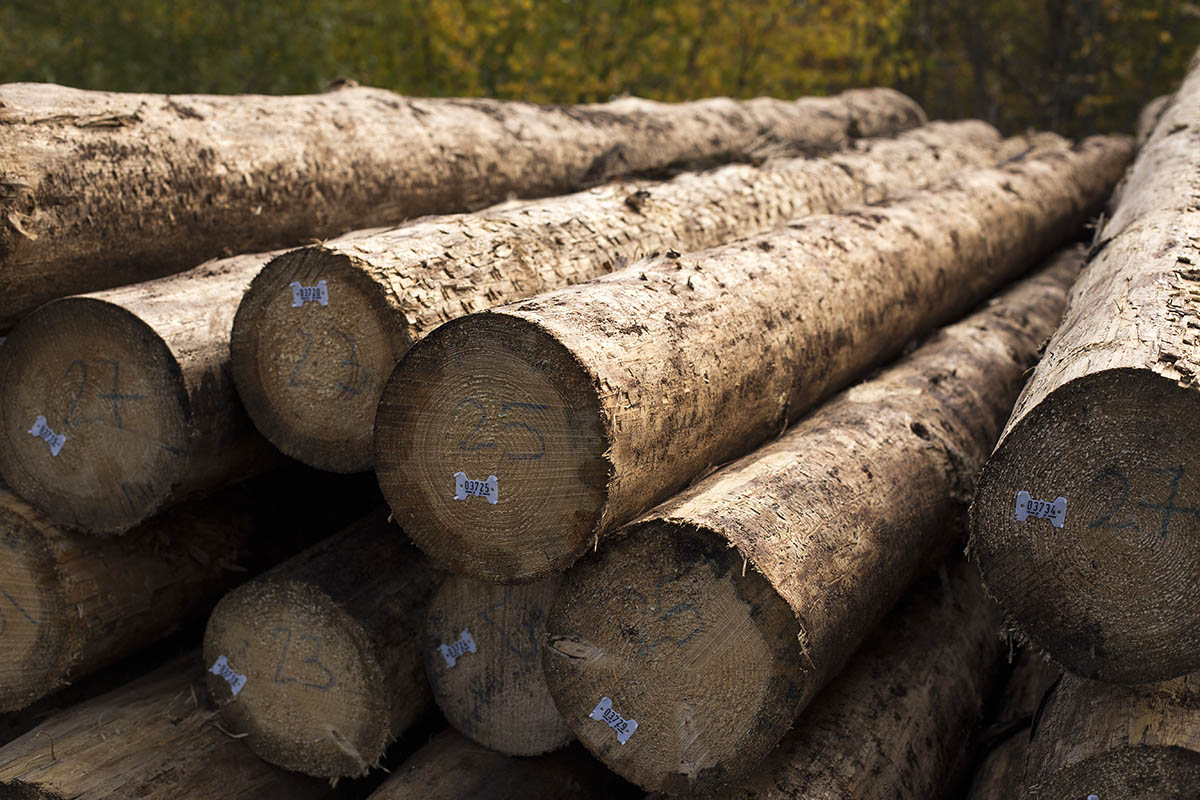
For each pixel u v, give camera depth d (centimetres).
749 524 193
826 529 211
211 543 293
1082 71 1289
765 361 248
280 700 250
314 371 229
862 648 264
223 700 257
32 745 250
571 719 204
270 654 248
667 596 191
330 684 243
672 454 210
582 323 195
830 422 270
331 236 353
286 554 315
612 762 202
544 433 188
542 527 192
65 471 251
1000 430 325
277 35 756
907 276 351
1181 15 1209
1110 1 1265
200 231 299
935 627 281
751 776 211
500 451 192
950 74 1339
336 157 349
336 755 247
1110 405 167
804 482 221
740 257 272
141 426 241
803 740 224
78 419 247
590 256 282
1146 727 183
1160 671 174
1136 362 169
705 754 193
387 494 205
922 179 559
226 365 245
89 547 262
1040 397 180
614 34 902
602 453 183
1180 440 163
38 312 243
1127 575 171
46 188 253
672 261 249
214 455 246
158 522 281
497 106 466
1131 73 1295
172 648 313
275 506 316
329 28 757
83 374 244
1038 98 1323
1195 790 178
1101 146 736
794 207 411
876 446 256
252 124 326
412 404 198
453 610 238
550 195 464
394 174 374
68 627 257
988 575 184
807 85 1072
